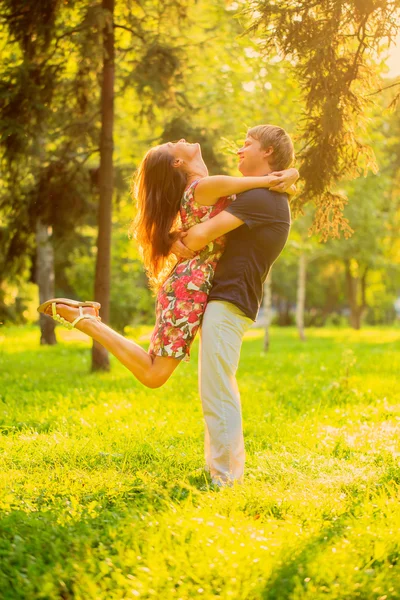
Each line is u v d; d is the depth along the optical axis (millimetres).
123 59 10727
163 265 4492
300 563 2977
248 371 11875
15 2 8523
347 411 6977
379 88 5824
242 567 2924
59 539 3211
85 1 9039
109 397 7773
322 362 12930
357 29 5523
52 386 8898
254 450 5324
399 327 43250
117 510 3699
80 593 2781
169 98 10219
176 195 4320
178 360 4238
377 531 3328
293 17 5438
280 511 3746
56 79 9398
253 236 4156
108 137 10547
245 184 4133
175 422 6211
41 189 10641
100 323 4305
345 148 5922
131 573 2955
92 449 5074
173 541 3188
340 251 24891
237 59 12016
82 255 22125
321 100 5523
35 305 23359
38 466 4668
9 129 8633
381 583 2838
